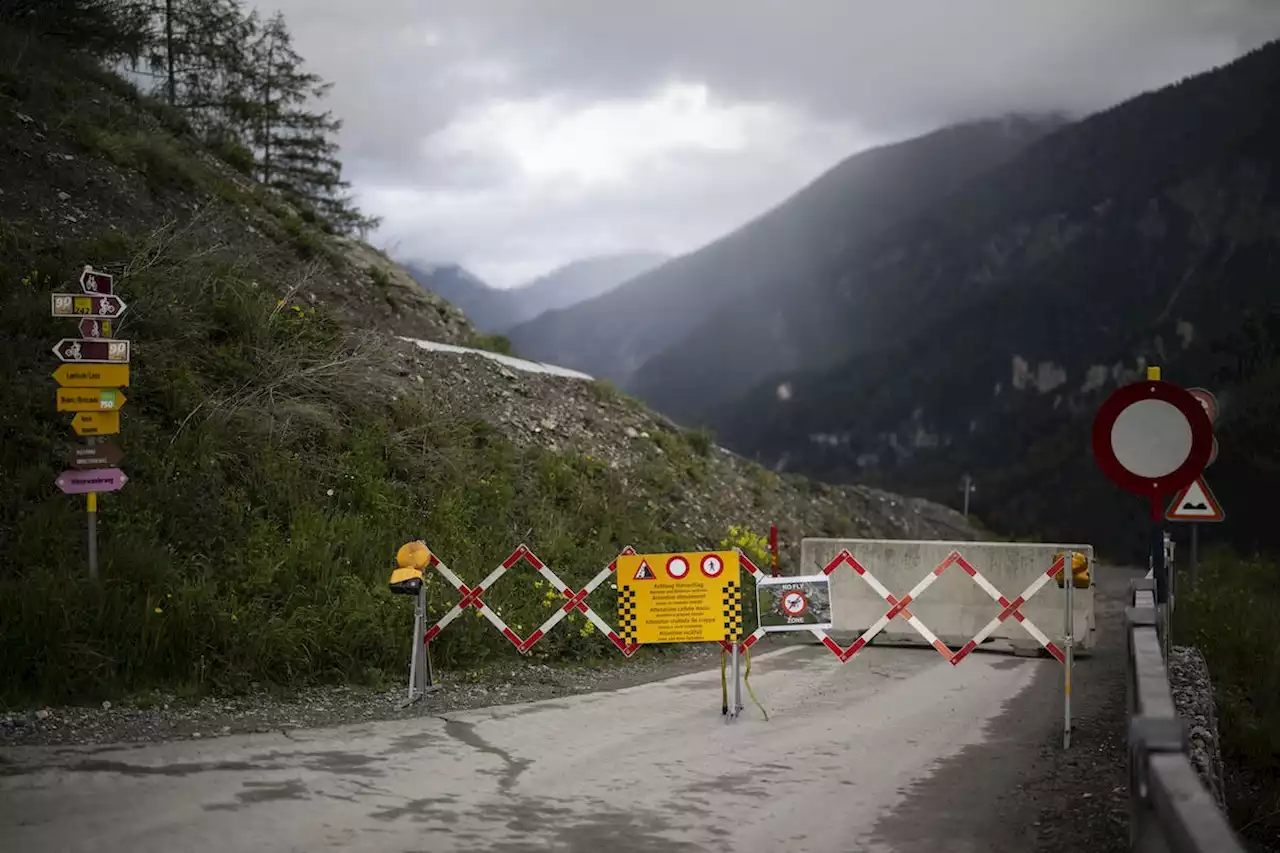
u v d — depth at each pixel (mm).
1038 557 13125
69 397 8914
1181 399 7004
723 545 18297
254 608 9461
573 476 16594
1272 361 92562
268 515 11359
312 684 9031
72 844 4766
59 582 8523
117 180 17328
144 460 11000
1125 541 81000
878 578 13742
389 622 9891
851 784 6602
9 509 9617
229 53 33094
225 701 8242
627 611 9078
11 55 19156
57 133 17391
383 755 6863
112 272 13984
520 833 5320
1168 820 2729
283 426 12797
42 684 7680
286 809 5508
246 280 15867
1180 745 3270
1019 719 8883
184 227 17328
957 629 13297
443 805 5758
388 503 12617
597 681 10453
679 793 6250
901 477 188875
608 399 22312
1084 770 7102
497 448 15859
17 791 5578
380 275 22859
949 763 7238
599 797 6086
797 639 14047
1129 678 6062
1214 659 13672
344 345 15867
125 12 28453
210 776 6098
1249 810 9500
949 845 5398
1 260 13023
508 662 10727
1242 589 20094
